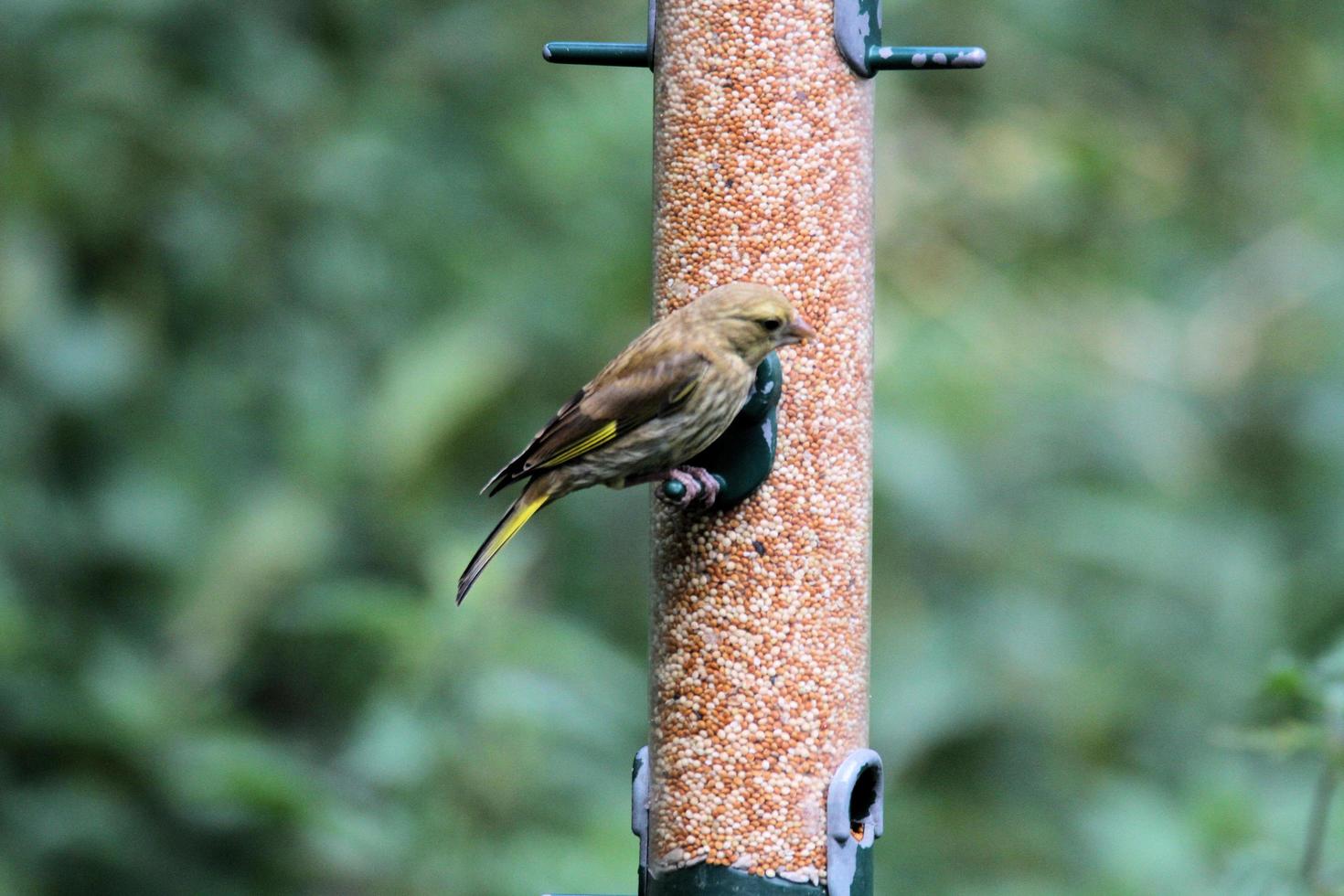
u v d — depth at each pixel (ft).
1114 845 35.91
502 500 42.65
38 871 37.24
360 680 41.27
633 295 43.83
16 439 39.40
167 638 39.55
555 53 28.30
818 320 27.07
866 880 27.07
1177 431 46.29
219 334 41.63
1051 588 43.42
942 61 26.89
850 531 27.04
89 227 40.93
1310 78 51.37
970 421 43.52
